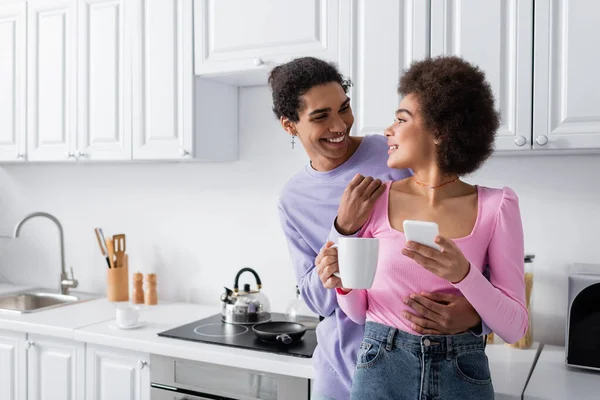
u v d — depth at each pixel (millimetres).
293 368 1717
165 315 2385
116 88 2402
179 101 2254
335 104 1306
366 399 1069
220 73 2168
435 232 893
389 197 1113
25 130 2652
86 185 2904
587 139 1635
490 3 1719
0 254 3182
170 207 2689
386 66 1853
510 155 2027
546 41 1667
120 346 2031
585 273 1636
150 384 2008
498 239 1027
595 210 1939
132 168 2775
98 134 2455
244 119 2492
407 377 1048
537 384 1509
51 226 3018
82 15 2479
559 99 1666
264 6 2055
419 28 1808
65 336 2158
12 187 3125
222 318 2248
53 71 2568
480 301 952
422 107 1026
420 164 1074
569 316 1632
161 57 2283
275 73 1407
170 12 2258
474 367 1045
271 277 2471
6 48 2691
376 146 1402
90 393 2145
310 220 1404
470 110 1011
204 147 2305
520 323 1007
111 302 2643
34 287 3027
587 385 1500
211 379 1884
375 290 1102
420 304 1021
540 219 2010
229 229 2555
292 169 2410
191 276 2650
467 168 1041
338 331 1354
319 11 1967
